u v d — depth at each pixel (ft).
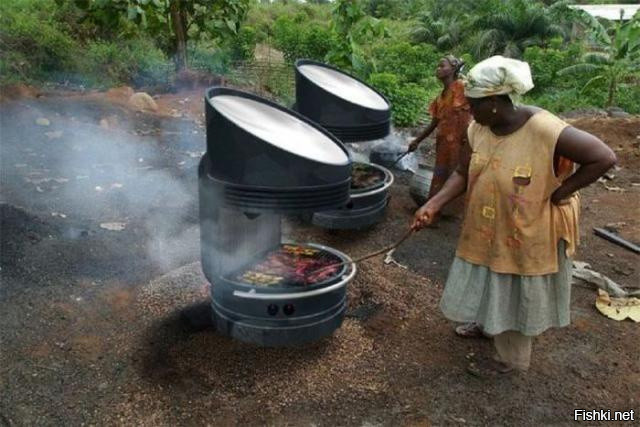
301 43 48.96
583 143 7.94
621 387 9.96
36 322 10.66
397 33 76.18
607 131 29.89
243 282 9.20
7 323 10.53
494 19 69.67
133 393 9.07
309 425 8.71
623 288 13.60
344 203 9.05
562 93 48.14
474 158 8.74
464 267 9.18
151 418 8.64
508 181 8.39
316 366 9.87
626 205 19.85
